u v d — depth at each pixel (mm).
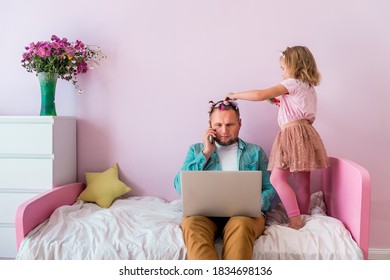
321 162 1672
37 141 1845
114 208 1800
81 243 1480
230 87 2059
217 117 1787
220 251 1519
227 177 1458
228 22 2049
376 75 2000
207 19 2061
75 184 2010
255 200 1479
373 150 2008
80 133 2137
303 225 1648
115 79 2115
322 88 2018
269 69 2039
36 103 2160
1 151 1858
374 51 1995
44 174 1847
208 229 1468
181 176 1483
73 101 2137
